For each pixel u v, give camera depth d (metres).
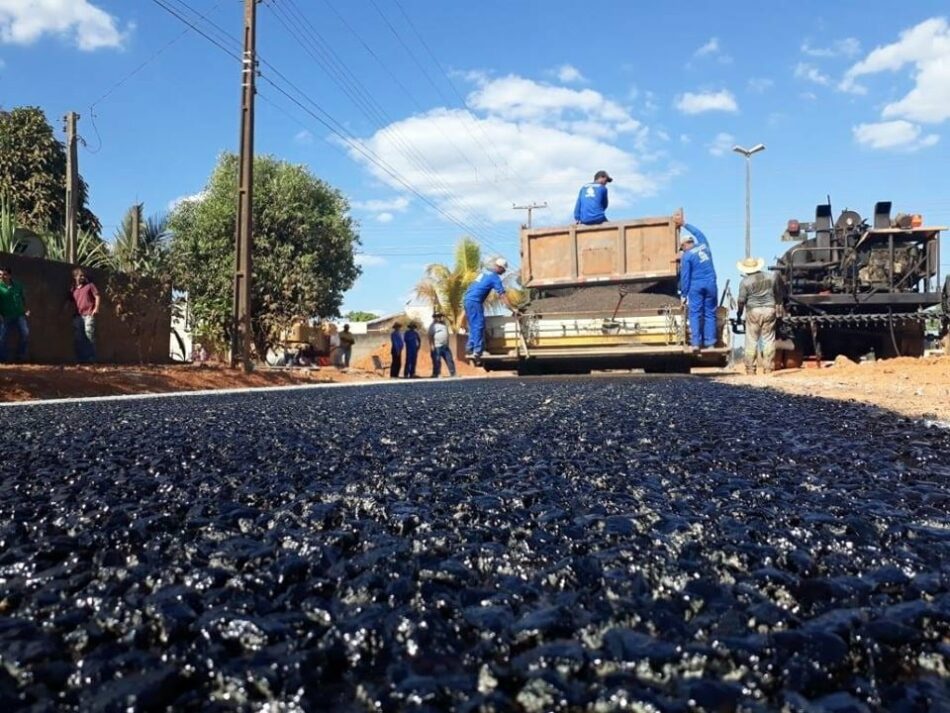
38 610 1.39
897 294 13.77
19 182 24.22
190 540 1.90
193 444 3.87
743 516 2.06
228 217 25.47
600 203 15.05
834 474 2.80
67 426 4.98
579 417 5.02
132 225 21.06
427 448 3.61
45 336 14.68
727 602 1.34
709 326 12.93
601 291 14.59
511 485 2.59
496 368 14.80
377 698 0.99
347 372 21.16
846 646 1.13
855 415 5.02
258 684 1.04
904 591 1.44
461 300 34.41
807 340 15.00
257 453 3.51
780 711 0.96
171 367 14.27
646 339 13.21
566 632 1.21
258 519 2.13
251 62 15.79
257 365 20.69
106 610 1.35
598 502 2.28
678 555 1.66
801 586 1.45
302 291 20.73
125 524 2.07
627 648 1.12
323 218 28.39
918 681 1.07
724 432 4.07
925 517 2.09
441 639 1.18
